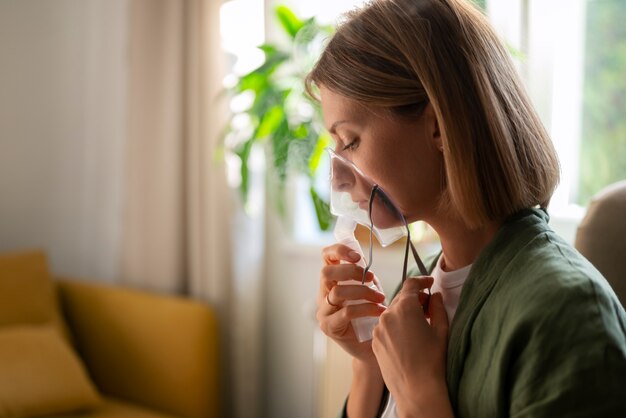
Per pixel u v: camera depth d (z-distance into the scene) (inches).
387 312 31.4
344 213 33.7
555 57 70.2
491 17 67.7
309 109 78.3
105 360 95.6
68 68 108.7
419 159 30.5
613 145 71.7
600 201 42.9
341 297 35.3
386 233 32.9
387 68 29.9
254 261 96.9
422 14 30.0
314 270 96.0
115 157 107.0
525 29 68.3
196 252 95.6
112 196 108.2
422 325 30.6
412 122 30.2
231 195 93.9
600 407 24.1
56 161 110.3
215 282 94.3
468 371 28.7
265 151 93.0
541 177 30.9
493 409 26.9
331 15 88.0
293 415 99.5
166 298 91.5
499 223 31.1
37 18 108.3
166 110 95.0
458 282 32.3
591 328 25.0
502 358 26.5
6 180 108.0
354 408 38.5
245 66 93.3
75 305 98.9
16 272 92.9
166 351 89.4
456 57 29.2
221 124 92.0
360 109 30.5
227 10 92.6
